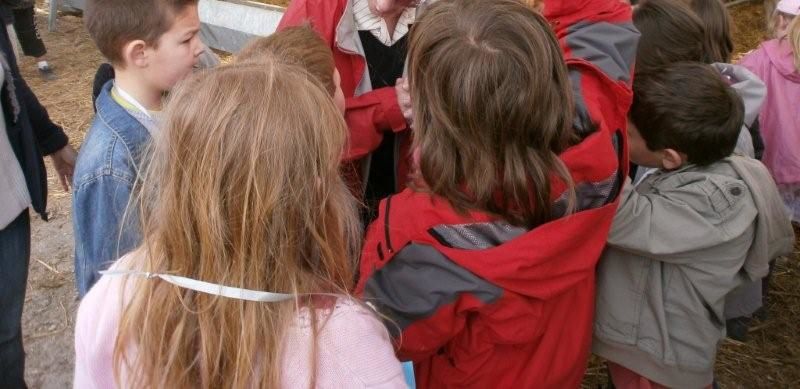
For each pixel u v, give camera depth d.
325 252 0.93
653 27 1.98
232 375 0.86
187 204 0.88
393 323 1.23
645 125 1.67
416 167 1.42
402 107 1.80
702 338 1.65
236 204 0.86
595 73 1.46
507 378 1.46
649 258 1.66
